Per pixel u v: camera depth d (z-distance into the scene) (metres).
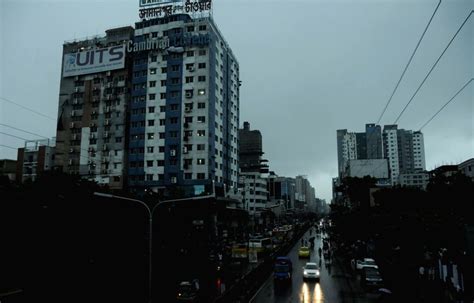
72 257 35.28
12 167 93.62
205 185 76.12
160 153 79.38
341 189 96.88
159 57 82.12
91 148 84.31
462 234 27.22
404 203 43.59
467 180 34.31
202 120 78.44
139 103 81.94
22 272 30.64
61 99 88.06
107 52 85.44
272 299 27.66
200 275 41.12
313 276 36.12
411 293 27.69
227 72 93.12
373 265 35.91
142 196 48.28
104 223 39.59
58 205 35.88
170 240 46.19
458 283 27.39
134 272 38.44
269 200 163.00
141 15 86.56
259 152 184.25
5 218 31.42
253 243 58.47
